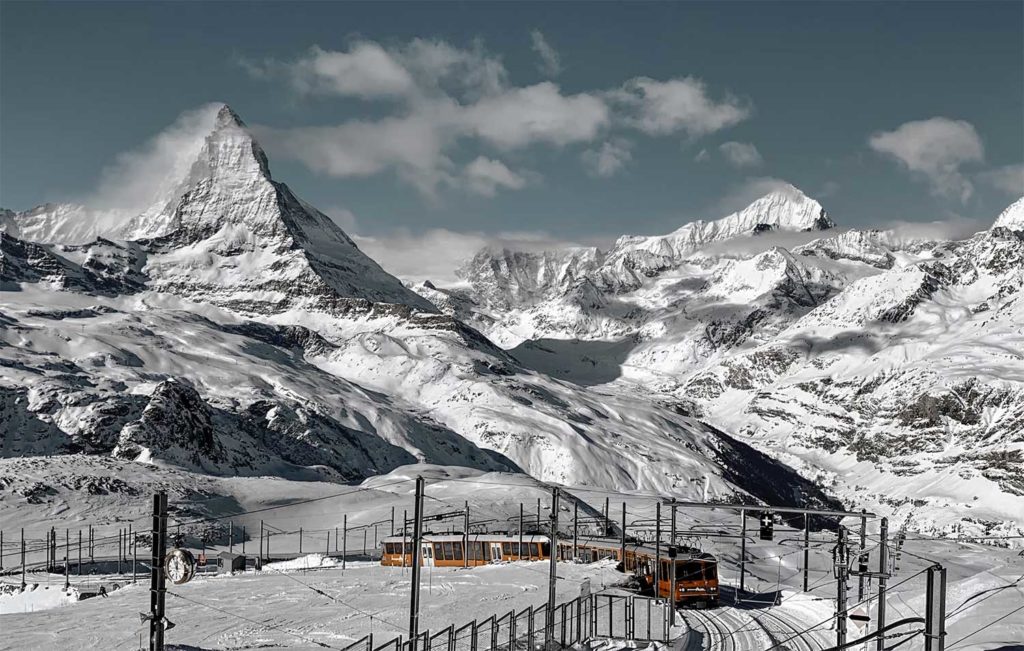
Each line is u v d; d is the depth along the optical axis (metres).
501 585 101.00
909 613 70.50
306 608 87.94
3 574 137.12
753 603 90.19
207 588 105.12
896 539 64.31
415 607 53.12
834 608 77.62
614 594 72.75
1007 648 54.41
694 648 65.69
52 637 75.69
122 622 82.06
